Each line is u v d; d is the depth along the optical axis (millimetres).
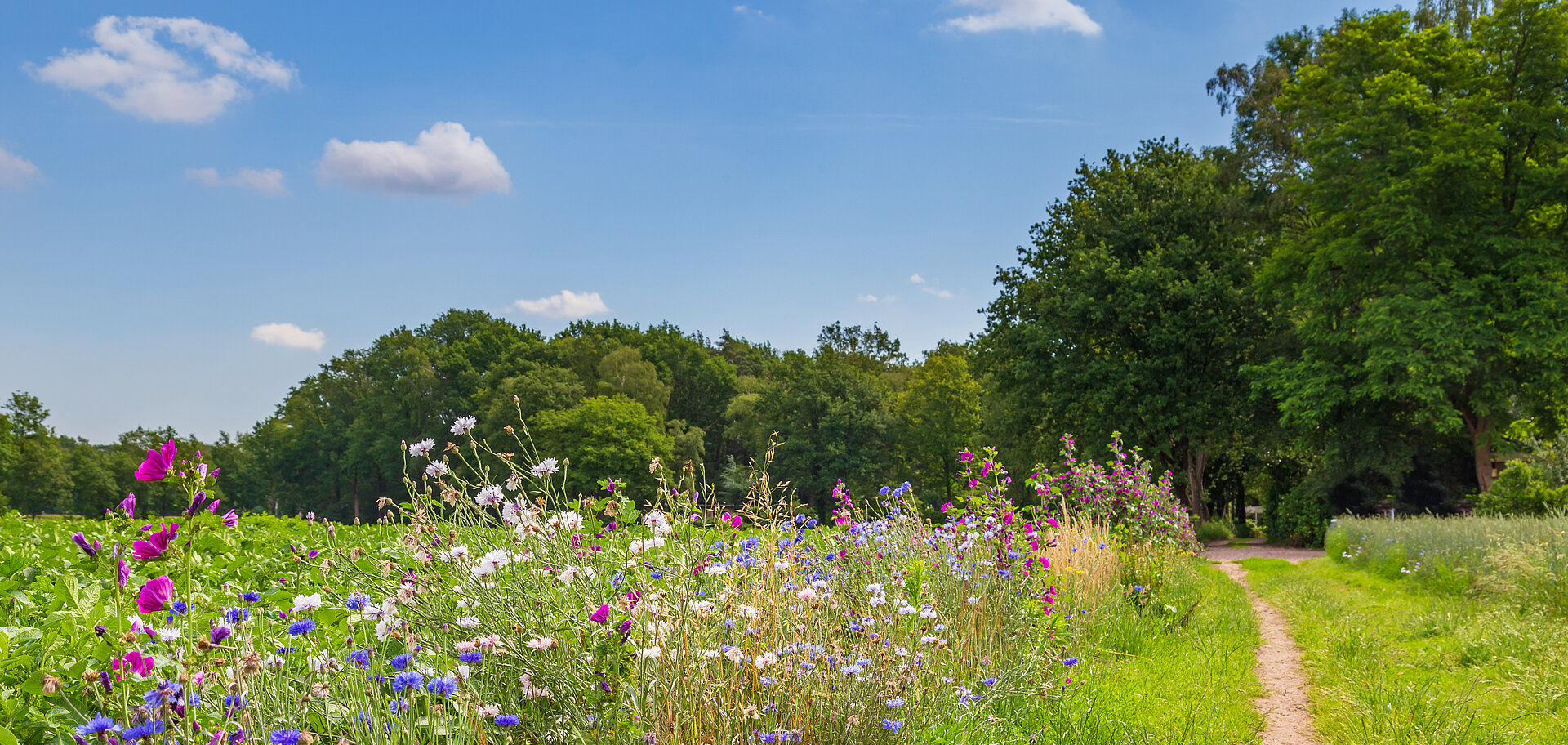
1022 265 32344
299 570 4652
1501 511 16391
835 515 6086
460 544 3285
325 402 80000
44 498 60250
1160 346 26828
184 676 2145
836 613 4230
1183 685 5488
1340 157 23141
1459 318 20594
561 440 54719
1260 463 35156
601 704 2771
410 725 2488
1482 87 22391
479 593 2941
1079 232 30469
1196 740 4320
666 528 3527
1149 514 9961
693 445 62219
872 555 5156
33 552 5121
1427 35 22875
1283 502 25906
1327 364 23391
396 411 73438
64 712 2475
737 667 3033
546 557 3338
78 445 76000
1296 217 28203
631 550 3457
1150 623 7332
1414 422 23156
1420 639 7043
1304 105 25250
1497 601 8273
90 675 2234
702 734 2840
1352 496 24203
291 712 2441
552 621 2988
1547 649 5785
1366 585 11656
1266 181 28469
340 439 77062
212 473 2297
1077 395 27938
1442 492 23719
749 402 65000
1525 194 21516
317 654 2848
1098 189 31000
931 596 5059
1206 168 29641
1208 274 26516
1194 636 7152
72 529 6730
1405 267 22219
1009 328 30766
